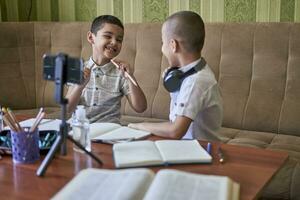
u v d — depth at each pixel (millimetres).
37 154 1170
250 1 2703
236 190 938
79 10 3184
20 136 1130
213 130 1557
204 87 1466
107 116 1982
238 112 2402
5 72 2877
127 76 1927
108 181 949
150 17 2992
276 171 1094
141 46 2682
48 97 2912
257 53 2398
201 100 1455
